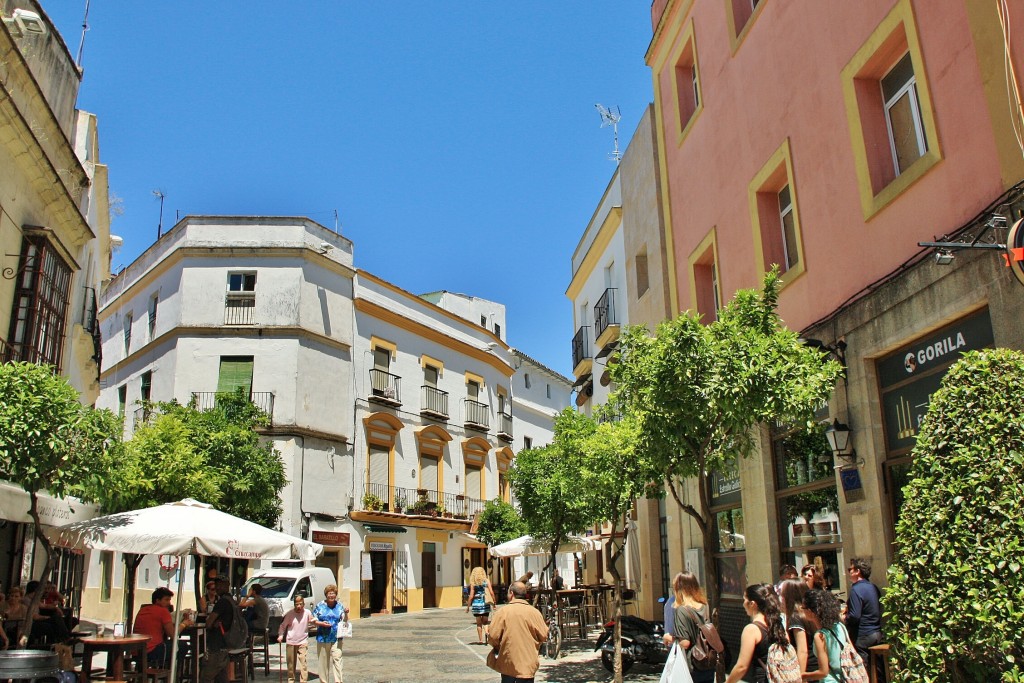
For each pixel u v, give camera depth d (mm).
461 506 36375
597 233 22531
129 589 14352
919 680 5773
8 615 11141
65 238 14570
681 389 8195
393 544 31672
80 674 9602
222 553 10258
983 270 7379
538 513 18594
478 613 19078
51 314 13398
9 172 11797
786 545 11219
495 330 47562
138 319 31859
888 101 9664
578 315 25938
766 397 8016
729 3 13531
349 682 12734
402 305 34844
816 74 10703
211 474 18719
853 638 7816
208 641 10953
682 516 15562
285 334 28859
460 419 37594
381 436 32250
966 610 5453
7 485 10180
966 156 7770
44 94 13406
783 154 11539
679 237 15805
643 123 18453
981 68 7566
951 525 5707
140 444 16609
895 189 8844
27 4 12703
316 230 30594
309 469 28266
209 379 28406
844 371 9633
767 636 5898
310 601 20891
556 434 18250
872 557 8914
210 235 29688
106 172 18000
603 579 25312
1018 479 5461
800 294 11031
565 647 17016
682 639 7387
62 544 9992
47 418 8539
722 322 8695
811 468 10711
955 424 5941
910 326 8492
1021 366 5770
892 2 9016
